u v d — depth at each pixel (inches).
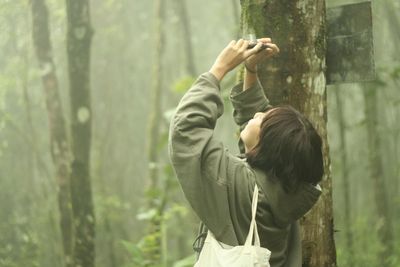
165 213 310.8
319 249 121.3
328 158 122.5
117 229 515.5
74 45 221.6
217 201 98.9
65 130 249.0
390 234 406.0
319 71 120.0
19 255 435.2
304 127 97.2
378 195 411.2
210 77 103.1
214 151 100.0
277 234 101.7
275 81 119.3
